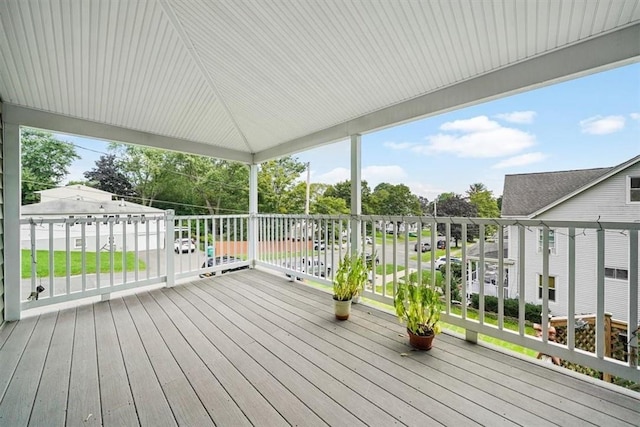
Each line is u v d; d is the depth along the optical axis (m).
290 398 1.58
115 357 2.04
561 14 1.77
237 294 3.59
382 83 2.78
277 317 2.83
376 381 1.75
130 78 2.87
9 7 1.96
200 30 2.42
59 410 1.49
